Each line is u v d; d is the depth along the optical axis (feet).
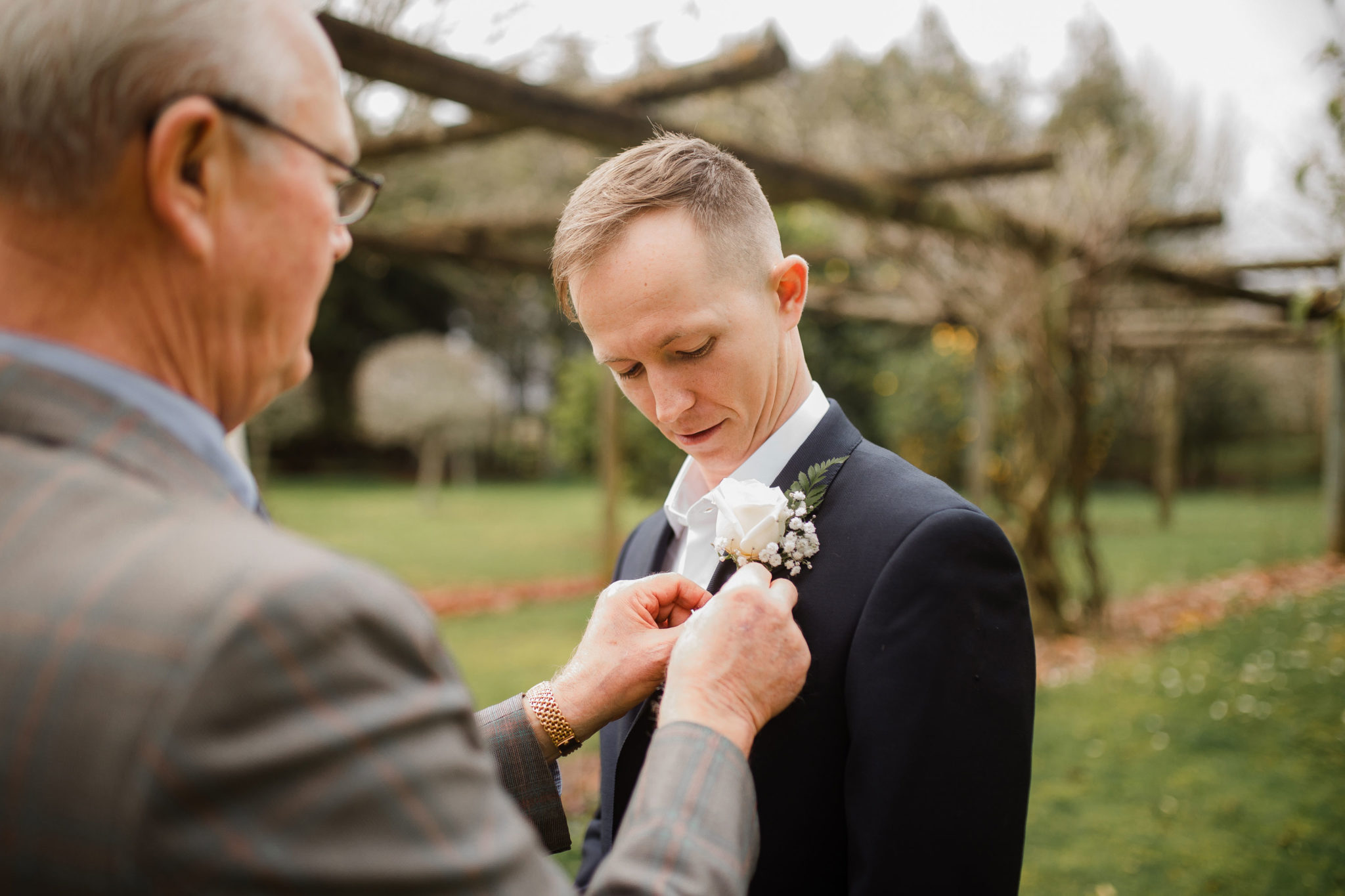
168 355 2.13
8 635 1.64
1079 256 18.69
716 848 2.35
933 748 3.05
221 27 2.03
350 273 75.97
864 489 3.59
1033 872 9.42
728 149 12.61
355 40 8.30
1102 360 20.49
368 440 82.28
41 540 1.75
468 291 76.54
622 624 3.71
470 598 24.41
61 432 1.93
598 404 36.29
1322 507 48.93
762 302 3.59
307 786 1.60
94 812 1.53
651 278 3.33
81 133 1.92
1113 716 14.07
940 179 15.53
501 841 1.88
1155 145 19.36
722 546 3.59
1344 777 11.50
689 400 3.55
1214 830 10.25
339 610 1.73
